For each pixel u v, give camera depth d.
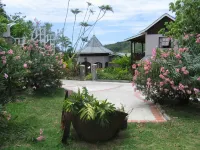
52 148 4.52
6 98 5.69
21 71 6.15
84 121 4.54
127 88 12.28
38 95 9.09
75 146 4.61
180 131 5.49
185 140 5.01
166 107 7.64
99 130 4.61
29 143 4.71
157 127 5.73
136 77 7.85
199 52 7.39
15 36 17.22
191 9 8.35
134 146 4.65
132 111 7.22
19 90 6.56
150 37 22.19
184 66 6.93
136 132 5.37
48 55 9.95
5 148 4.43
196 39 7.59
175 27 9.20
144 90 7.88
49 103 7.88
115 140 4.91
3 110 5.46
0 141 4.71
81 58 29.08
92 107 4.58
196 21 8.34
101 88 12.27
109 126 4.67
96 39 30.78
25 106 7.37
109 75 17.78
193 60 7.04
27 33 17.45
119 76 17.48
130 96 9.75
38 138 4.73
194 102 8.16
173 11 9.48
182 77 6.85
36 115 6.54
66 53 23.70
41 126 5.65
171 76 6.92
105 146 4.64
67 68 18.20
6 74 5.35
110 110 4.62
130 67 21.59
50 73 9.87
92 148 4.56
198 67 6.79
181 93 7.35
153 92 7.82
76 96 4.83
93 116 4.41
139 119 6.37
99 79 17.33
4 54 5.81
